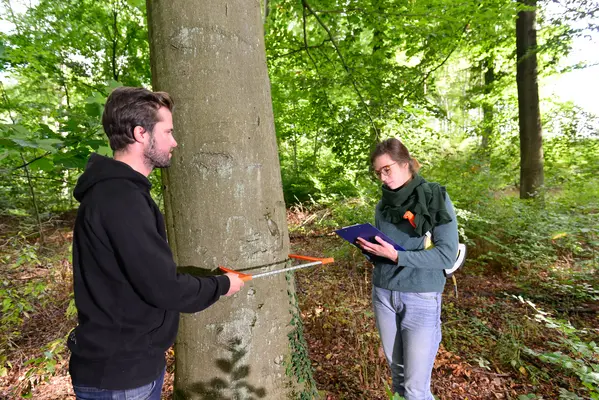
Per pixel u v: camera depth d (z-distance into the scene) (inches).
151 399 47.8
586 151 342.0
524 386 96.5
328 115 227.5
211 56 58.8
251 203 62.7
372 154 73.7
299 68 235.8
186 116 59.4
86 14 277.3
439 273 71.9
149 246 41.1
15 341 127.6
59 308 152.7
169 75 59.7
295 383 71.7
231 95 60.1
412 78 205.9
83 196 45.2
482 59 359.3
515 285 166.6
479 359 108.7
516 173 321.7
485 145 332.8
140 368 44.7
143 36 285.6
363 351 108.5
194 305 44.4
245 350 64.1
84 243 43.3
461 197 211.9
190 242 61.5
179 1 58.4
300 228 288.2
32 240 261.4
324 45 207.8
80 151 88.7
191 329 64.0
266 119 65.9
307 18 215.9
